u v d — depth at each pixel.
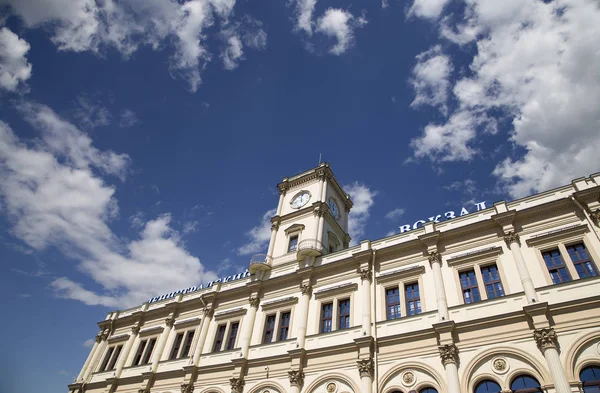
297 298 31.62
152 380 34.47
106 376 38.59
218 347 33.75
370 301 27.94
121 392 35.84
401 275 27.86
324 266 31.77
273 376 28.25
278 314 31.84
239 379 29.25
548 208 24.81
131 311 44.56
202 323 35.91
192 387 31.61
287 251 37.19
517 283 23.34
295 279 33.25
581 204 23.86
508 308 22.64
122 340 41.44
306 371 27.06
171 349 36.34
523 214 25.39
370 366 24.59
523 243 24.69
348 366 25.62
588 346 19.53
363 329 26.45
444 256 27.17
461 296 24.78
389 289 28.28
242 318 33.88
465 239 27.11
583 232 22.95
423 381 22.72
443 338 23.05
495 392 20.72
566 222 24.02
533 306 21.22
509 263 24.33
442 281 26.00
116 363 39.38
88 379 39.72
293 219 40.03
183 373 33.00
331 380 25.86
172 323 38.69
